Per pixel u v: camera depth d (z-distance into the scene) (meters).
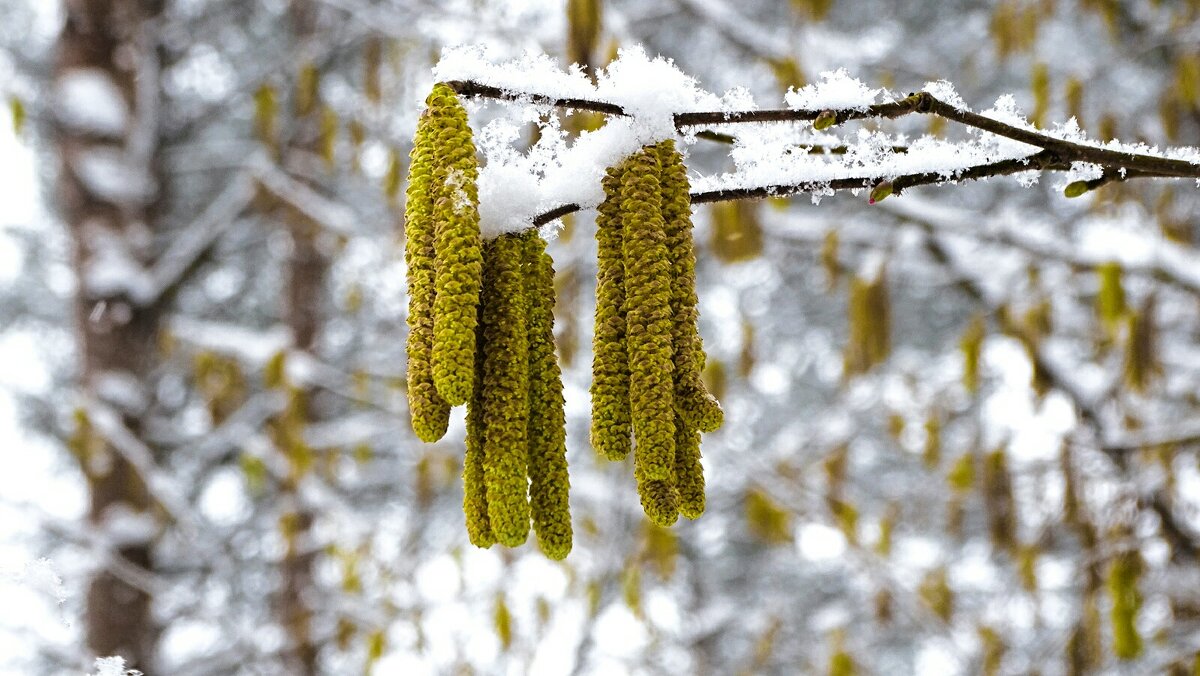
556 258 6.25
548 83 1.76
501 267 1.67
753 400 12.60
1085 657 4.95
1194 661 4.72
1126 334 5.06
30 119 9.15
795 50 6.07
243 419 7.78
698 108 1.87
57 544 9.66
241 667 8.40
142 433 7.39
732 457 6.56
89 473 7.06
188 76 10.20
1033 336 5.66
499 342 1.64
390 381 8.09
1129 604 4.37
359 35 7.56
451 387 1.48
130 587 7.11
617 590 8.40
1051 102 5.91
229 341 7.66
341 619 6.89
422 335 1.53
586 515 7.15
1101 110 6.42
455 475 7.42
